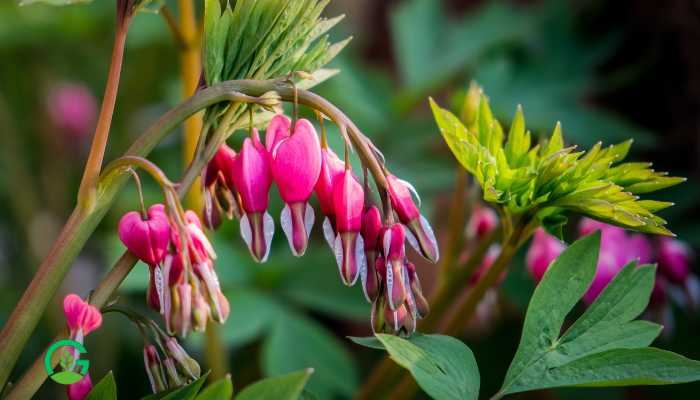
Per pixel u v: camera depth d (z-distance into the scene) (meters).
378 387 0.60
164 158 0.87
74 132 1.07
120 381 0.88
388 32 1.10
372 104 0.90
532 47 0.93
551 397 0.74
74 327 0.48
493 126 0.56
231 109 0.50
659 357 0.50
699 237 0.77
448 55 0.96
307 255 0.76
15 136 1.03
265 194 0.49
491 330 0.78
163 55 1.00
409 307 0.49
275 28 0.51
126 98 1.02
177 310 0.48
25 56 1.07
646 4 0.87
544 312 0.52
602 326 0.52
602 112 0.87
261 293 0.73
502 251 0.56
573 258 0.52
